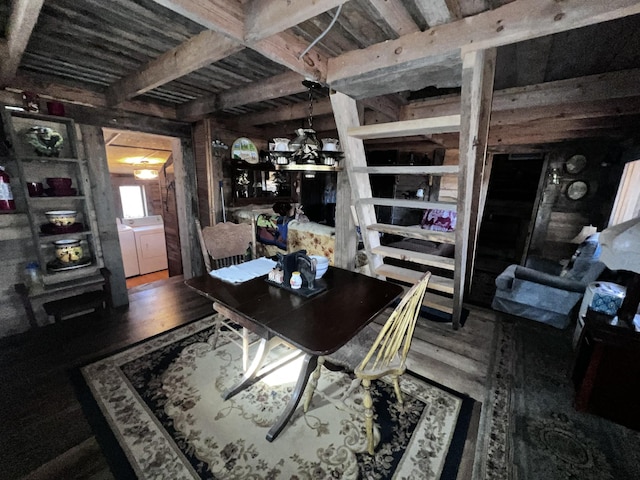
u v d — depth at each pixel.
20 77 2.29
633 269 1.42
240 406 1.76
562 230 4.39
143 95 2.93
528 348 2.39
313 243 3.14
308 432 1.58
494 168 6.14
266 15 1.25
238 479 1.33
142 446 1.48
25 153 2.47
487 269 5.12
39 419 1.63
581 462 1.42
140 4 1.41
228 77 2.39
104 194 2.93
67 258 2.58
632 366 1.56
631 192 3.24
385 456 1.45
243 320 1.70
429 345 2.42
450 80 1.77
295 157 2.18
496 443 1.52
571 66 2.05
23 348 2.32
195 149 3.70
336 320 1.46
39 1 1.14
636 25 1.46
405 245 5.27
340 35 1.60
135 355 2.23
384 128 1.93
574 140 4.12
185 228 3.93
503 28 1.27
